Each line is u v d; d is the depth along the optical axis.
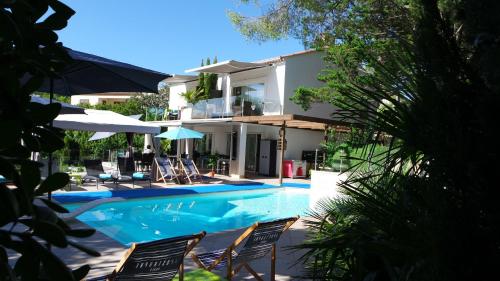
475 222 1.95
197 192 14.78
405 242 2.29
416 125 2.31
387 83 2.60
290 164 21.95
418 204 2.36
